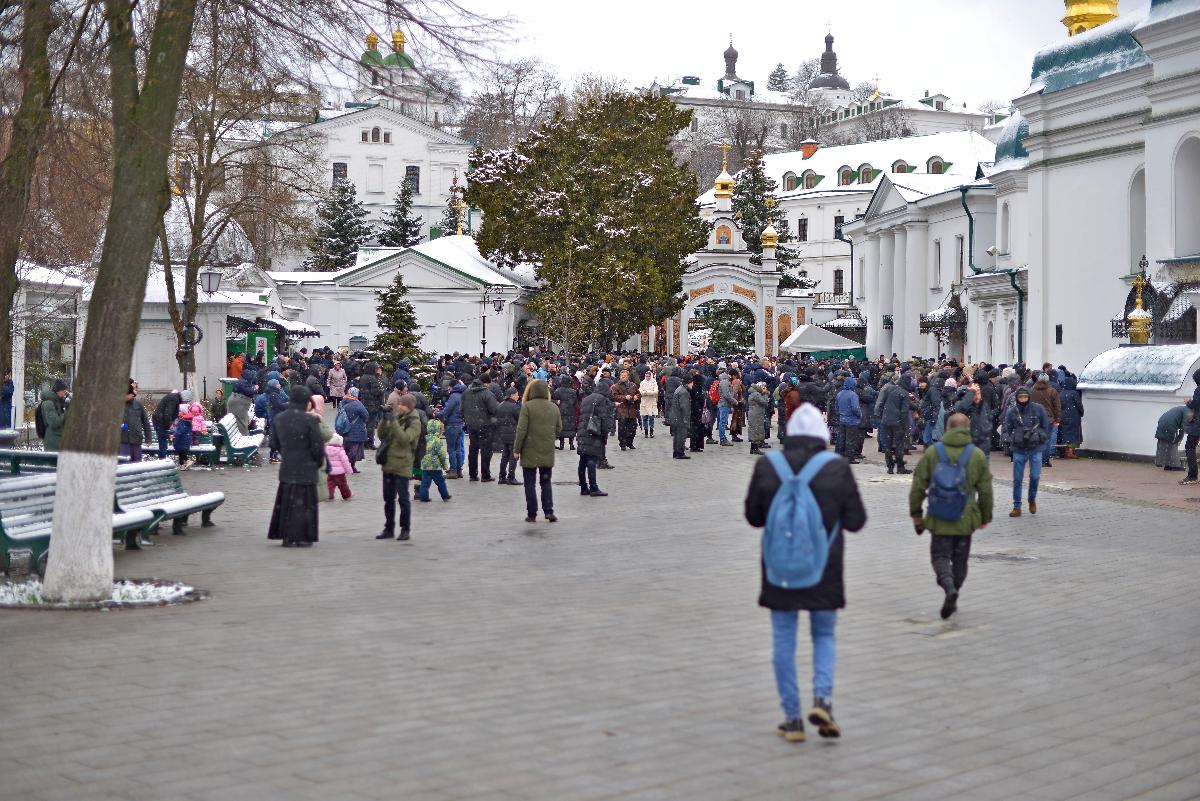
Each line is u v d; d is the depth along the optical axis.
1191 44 36.50
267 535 17.28
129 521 14.73
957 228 60.31
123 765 6.91
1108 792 6.79
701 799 6.51
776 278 73.88
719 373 36.78
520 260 66.69
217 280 38.81
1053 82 44.41
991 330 53.91
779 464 7.75
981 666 9.79
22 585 12.30
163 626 10.87
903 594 13.05
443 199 110.75
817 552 7.55
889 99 158.50
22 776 6.71
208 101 27.75
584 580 13.81
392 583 13.48
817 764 7.16
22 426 32.47
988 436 26.56
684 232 64.50
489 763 7.03
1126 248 41.34
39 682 8.78
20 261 21.72
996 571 14.57
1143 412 29.97
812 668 9.29
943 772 7.07
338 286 68.00
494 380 34.84
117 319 11.85
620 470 28.62
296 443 16.25
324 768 6.89
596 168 64.00
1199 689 9.12
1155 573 14.41
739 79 170.75
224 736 7.49
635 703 8.41
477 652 9.95
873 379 40.78
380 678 9.01
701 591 13.10
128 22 12.04
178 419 27.06
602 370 35.78
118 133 11.94
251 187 40.28
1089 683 9.27
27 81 13.87
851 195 105.31
